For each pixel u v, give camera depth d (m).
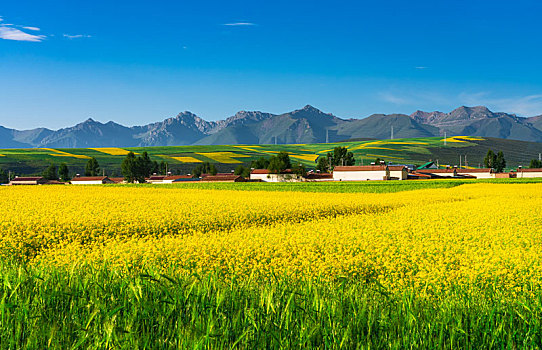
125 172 154.75
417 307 6.17
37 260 12.98
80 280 6.53
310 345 5.01
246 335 4.95
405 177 124.62
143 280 6.25
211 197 38.88
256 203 30.50
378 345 5.16
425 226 18.91
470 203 30.80
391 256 12.58
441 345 5.25
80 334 4.82
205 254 12.55
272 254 13.06
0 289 6.16
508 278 10.13
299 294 6.11
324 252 13.59
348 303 6.20
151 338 4.92
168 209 25.47
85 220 20.12
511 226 18.66
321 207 28.11
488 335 5.45
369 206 30.81
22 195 38.94
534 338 5.27
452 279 10.21
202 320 5.29
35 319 5.15
